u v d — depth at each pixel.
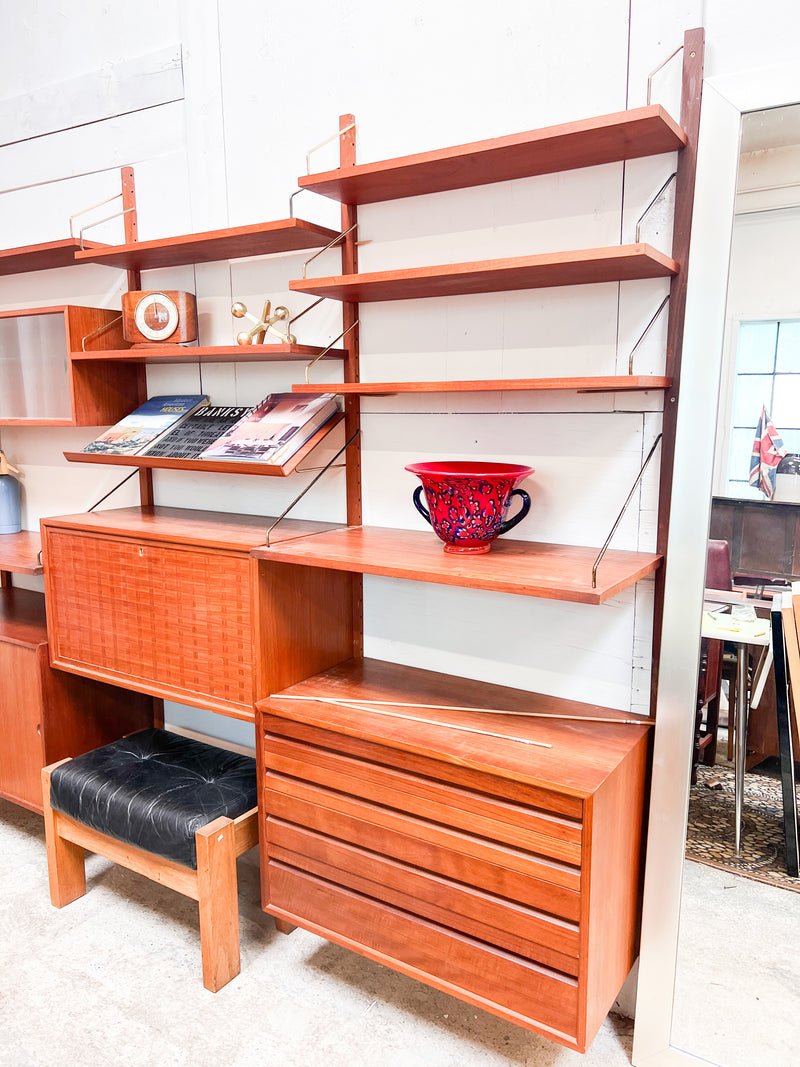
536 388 1.41
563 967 1.39
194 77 2.13
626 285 1.57
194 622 1.89
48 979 1.82
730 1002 1.50
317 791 1.68
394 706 1.72
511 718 1.65
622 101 1.53
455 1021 1.71
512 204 1.67
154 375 2.40
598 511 1.66
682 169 1.45
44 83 2.47
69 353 2.20
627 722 1.61
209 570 1.83
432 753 1.49
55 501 2.74
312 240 1.88
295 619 1.84
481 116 1.71
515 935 1.43
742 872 1.49
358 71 1.86
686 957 1.54
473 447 1.80
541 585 1.31
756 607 1.44
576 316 1.63
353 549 1.67
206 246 1.95
